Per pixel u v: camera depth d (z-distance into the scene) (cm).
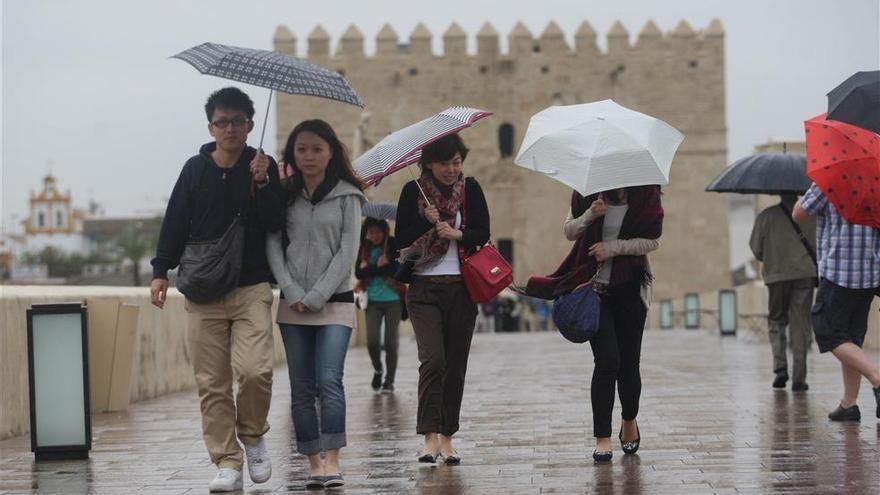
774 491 1772
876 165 2367
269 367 1914
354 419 2892
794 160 3278
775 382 3312
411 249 2131
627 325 2158
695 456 2122
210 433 1953
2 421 2722
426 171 2162
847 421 2536
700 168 17012
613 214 2117
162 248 1938
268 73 1811
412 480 1972
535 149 2084
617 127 2070
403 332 10431
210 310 1938
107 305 3178
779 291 3266
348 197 1958
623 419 2173
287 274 1942
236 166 1933
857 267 2459
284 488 1945
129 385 3225
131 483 2020
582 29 17000
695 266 16988
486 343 7206
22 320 2847
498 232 16988
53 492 1953
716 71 17038
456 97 16938
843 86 2461
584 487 1850
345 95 1852
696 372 4041
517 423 2673
